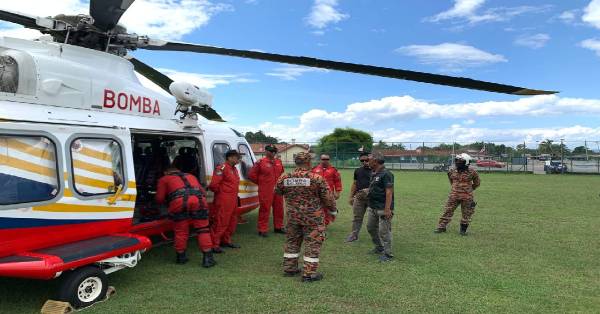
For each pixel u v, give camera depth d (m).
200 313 4.02
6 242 3.67
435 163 36.03
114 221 4.57
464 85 4.30
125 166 4.75
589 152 31.42
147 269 5.42
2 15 4.11
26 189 3.79
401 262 5.91
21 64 4.17
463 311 4.16
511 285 4.95
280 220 7.80
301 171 5.07
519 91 4.26
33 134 3.88
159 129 5.46
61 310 3.87
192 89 5.74
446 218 8.03
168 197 5.62
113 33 4.70
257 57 4.80
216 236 6.22
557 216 10.09
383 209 6.04
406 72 4.18
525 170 32.56
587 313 4.15
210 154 6.52
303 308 4.19
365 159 7.07
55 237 4.02
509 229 8.42
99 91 4.81
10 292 4.42
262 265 5.69
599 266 5.80
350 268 5.59
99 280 4.22
